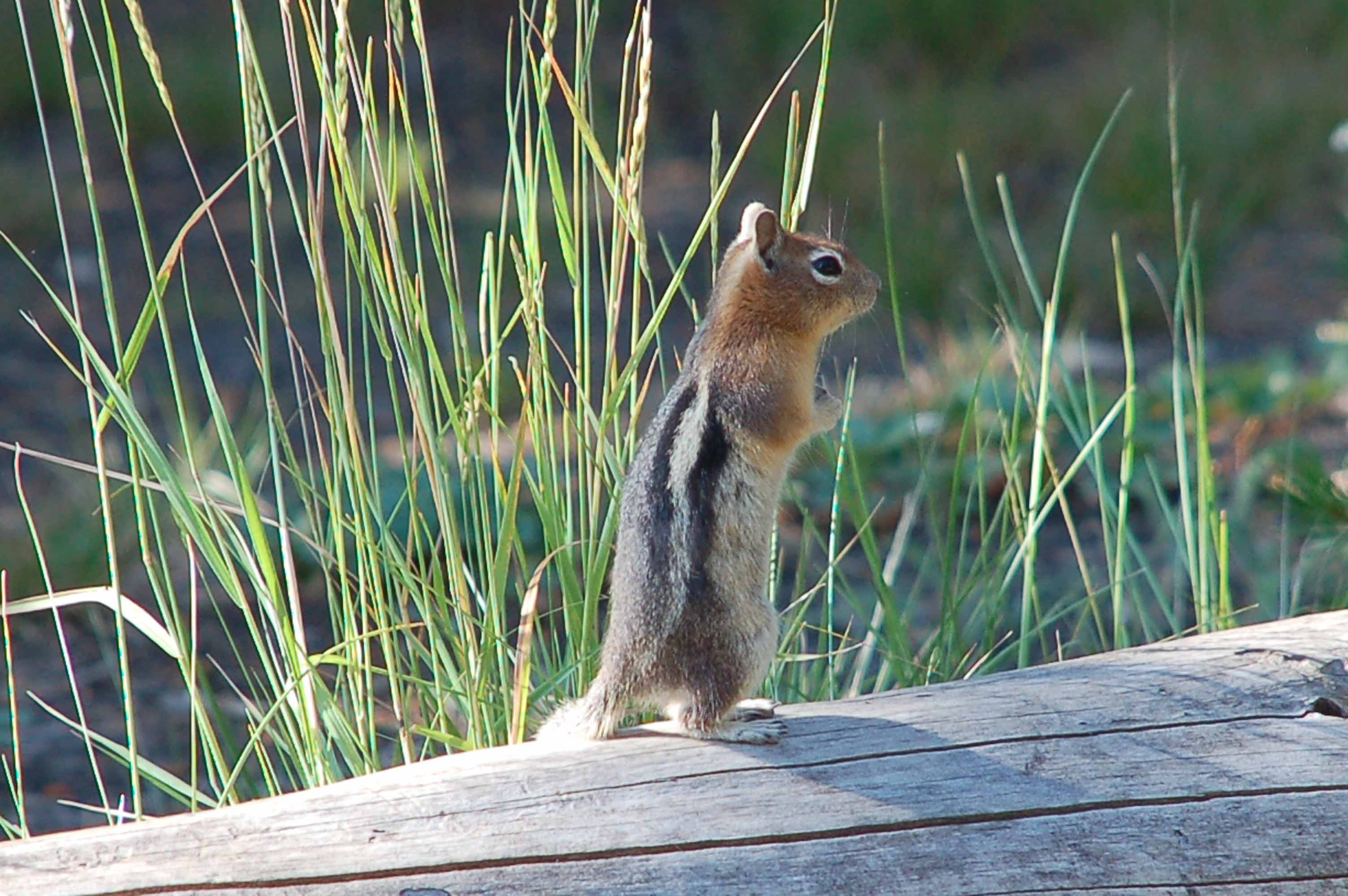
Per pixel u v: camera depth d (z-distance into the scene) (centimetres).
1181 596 1245
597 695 718
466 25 3394
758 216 767
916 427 916
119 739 1149
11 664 795
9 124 2891
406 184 2453
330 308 771
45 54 2953
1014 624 1245
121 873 638
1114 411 898
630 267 2311
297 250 2442
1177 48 3194
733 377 744
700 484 703
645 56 783
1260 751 668
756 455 730
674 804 656
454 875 636
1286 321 2147
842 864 638
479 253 2345
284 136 2447
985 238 1010
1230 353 2036
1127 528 983
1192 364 979
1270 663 708
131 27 3089
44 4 3052
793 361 764
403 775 678
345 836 648
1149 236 2378
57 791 1080
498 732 809
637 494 713
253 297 2255
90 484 1549
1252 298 2252
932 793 656
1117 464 1541
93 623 1324
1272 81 2966
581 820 651
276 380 1950
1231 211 2408
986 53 3266
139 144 2823
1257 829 646
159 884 635
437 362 798
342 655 909
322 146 757
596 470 824
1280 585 1112
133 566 1412
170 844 648
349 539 1143
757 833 644
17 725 789
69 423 1783
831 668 919
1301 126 2762
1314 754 666
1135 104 2848
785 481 932
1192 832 645
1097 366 1945
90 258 2375
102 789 810
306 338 2106
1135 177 2505
